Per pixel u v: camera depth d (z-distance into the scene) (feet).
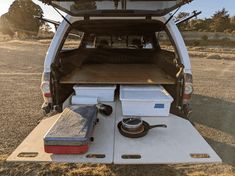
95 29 13.50
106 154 6.34
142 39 14.92
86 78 10.94
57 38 9.87
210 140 11.72
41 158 6.13
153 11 9.14
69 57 11.95
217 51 67.41
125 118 7.86
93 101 9.14
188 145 6.81
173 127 7.75
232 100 18.80
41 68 33.96
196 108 16.79
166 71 11.99
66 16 9.91
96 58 15.24
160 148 6.65
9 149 10.60
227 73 31.35
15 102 17.76
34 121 13.98
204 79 27.25
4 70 31.99
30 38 119.24
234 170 9.11
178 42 9.73
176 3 8.39
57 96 9.66
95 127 7.66
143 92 9.30
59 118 7.21
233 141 11.62
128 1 8.63
